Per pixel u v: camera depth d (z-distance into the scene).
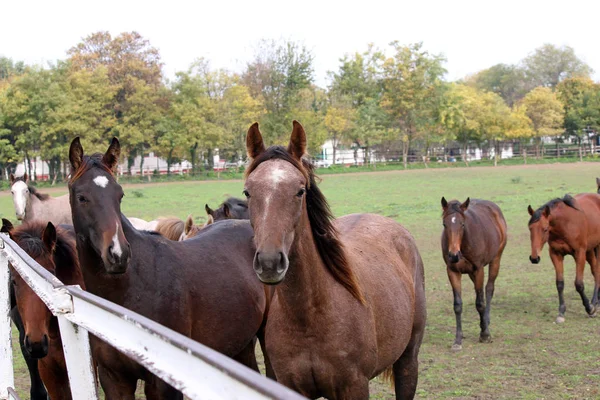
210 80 56.19
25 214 11.44
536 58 98.88
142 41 60.47
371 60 67.38
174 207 26.39
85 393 2.39
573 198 9.77
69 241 5.04
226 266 4.95
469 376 6.54
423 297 4.88
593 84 72.56
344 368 3.53
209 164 56.69
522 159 59.62
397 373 4.68
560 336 8.11
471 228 8.68
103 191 4.09
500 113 61.84
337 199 28.45
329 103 63.62
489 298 9.52
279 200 3.13
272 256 2.99
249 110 56.12
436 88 61.62
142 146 52.31
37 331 4.15
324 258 3.57
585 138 72.25
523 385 6.13
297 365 3.55
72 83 49.69
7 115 46.16
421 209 23.06
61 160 49.53
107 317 2.00
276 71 58.25
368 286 3.87
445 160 62.22
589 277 12.09
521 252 14.80
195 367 1.37
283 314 3.54
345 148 66.50
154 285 4.27
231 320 4.80
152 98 51.78
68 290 2.43
